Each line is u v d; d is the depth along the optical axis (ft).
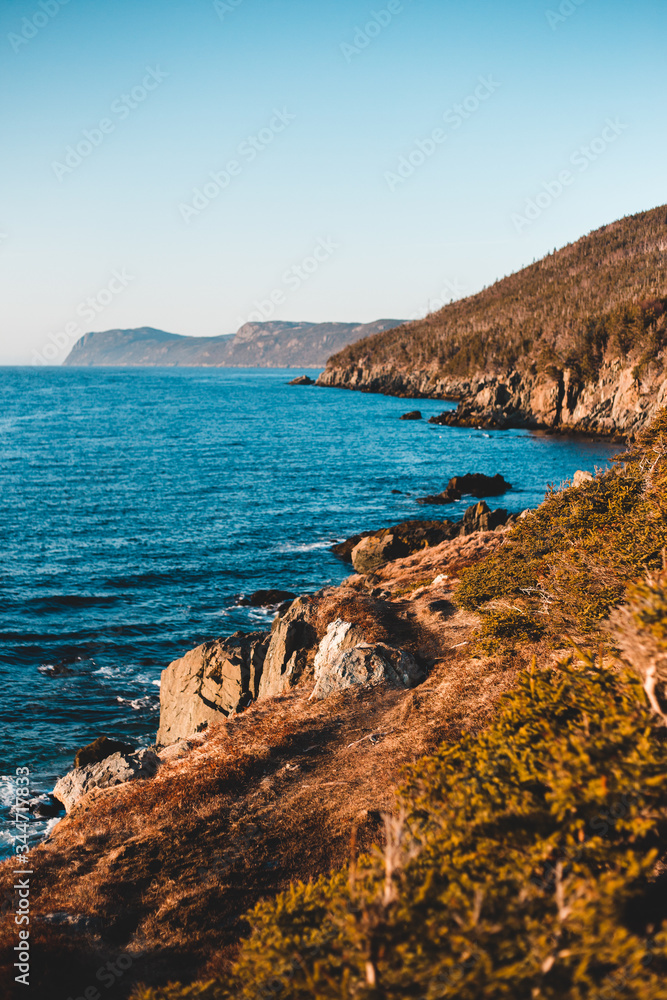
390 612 90.22
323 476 278.87
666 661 25.21
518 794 24.89
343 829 47.57
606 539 65.16
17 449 337.52
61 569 152.87
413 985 18.94
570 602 59.41
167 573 152.97
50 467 286.46
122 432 423.23
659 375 421.59
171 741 86.69
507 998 17.61
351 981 19.76
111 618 127.13
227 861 45.93
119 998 34.71
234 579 150.71
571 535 78.89
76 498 226.58
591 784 22.31
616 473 87.76
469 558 120.78
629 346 451.94
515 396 521.24
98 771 66.44
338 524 200.44
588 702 27.53
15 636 116.98
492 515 161.27
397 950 19.56
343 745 61.31
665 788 22.06
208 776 56.59
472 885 20.92
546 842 22.17
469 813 25.21
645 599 26.45
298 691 76.79
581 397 473.26
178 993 26.13
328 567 160.35
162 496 233.14
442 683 67.87
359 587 132.05
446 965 18.49
